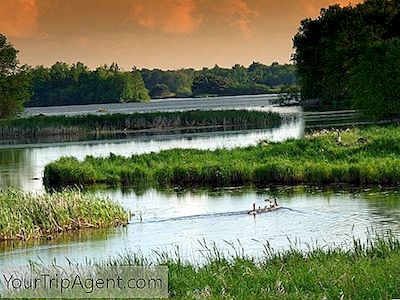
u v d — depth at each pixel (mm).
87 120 161125
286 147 84438
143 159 86875
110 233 52562
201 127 155625
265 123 153625
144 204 64625
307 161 75625
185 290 27250
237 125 154625
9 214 52156
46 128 157625
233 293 26359
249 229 51406
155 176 78438
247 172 73500
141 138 137750
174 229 52844
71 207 54625
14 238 51406
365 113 123312
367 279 26016
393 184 67000
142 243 48594
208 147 109125
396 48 120250
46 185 80812
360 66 123938
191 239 49156
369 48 123062
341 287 25438
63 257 45156
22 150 126438
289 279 27312
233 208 60000
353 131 97625
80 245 48812
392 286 25078
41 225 53094
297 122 151125
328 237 47156
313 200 61375
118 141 134125
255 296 25344
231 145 110312
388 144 80125
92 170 81062
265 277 28078
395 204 57688
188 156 85938
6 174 93000
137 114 163000
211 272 29547
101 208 55625
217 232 50938
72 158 89000
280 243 46188
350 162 74188
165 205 63500
